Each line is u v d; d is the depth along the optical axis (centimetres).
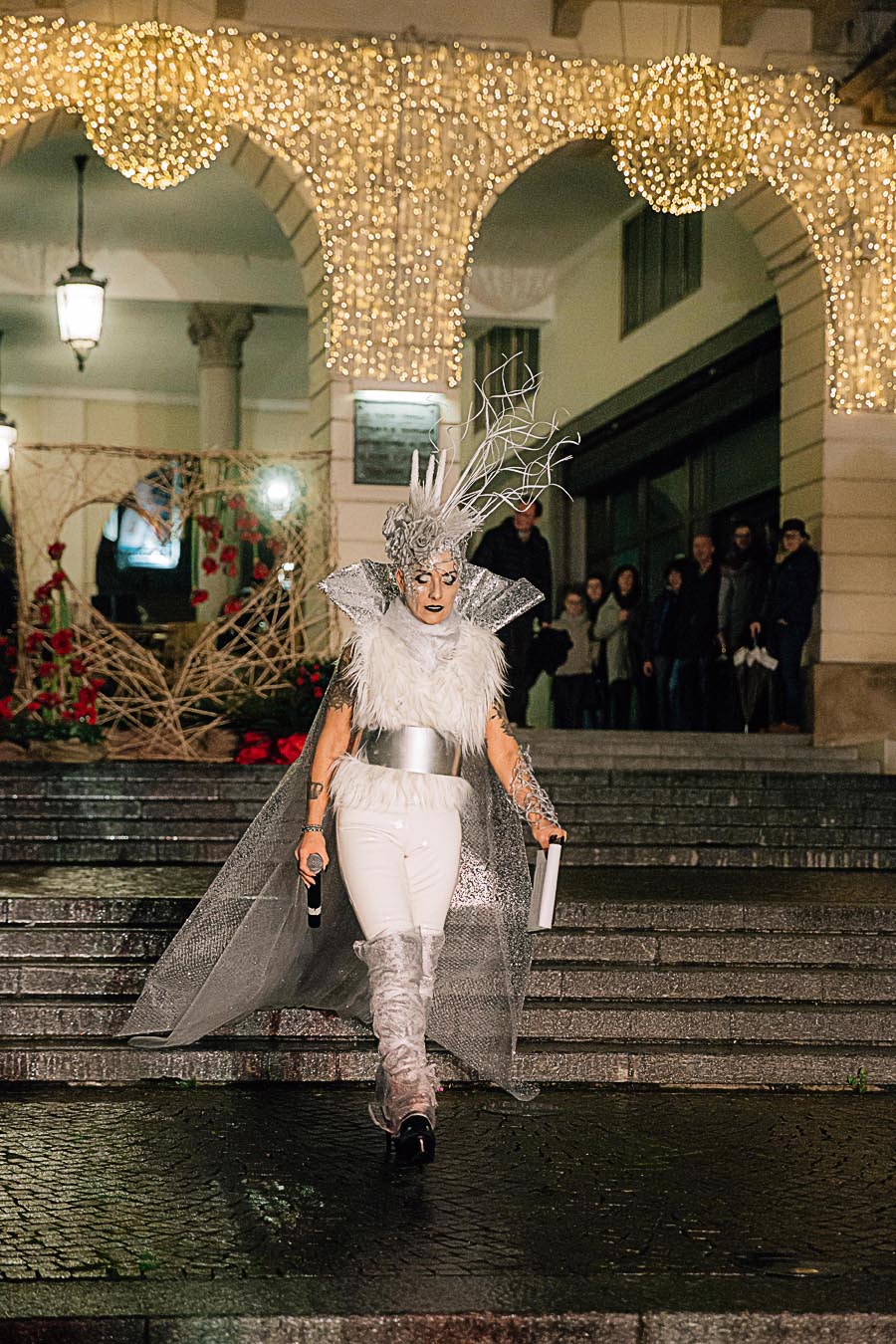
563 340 2000
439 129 1345
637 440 1880
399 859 526
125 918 731
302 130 1330
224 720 1256
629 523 1981
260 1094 604
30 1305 371
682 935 729
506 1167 505
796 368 1430
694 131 1357
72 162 1566
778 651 1330
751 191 1423
